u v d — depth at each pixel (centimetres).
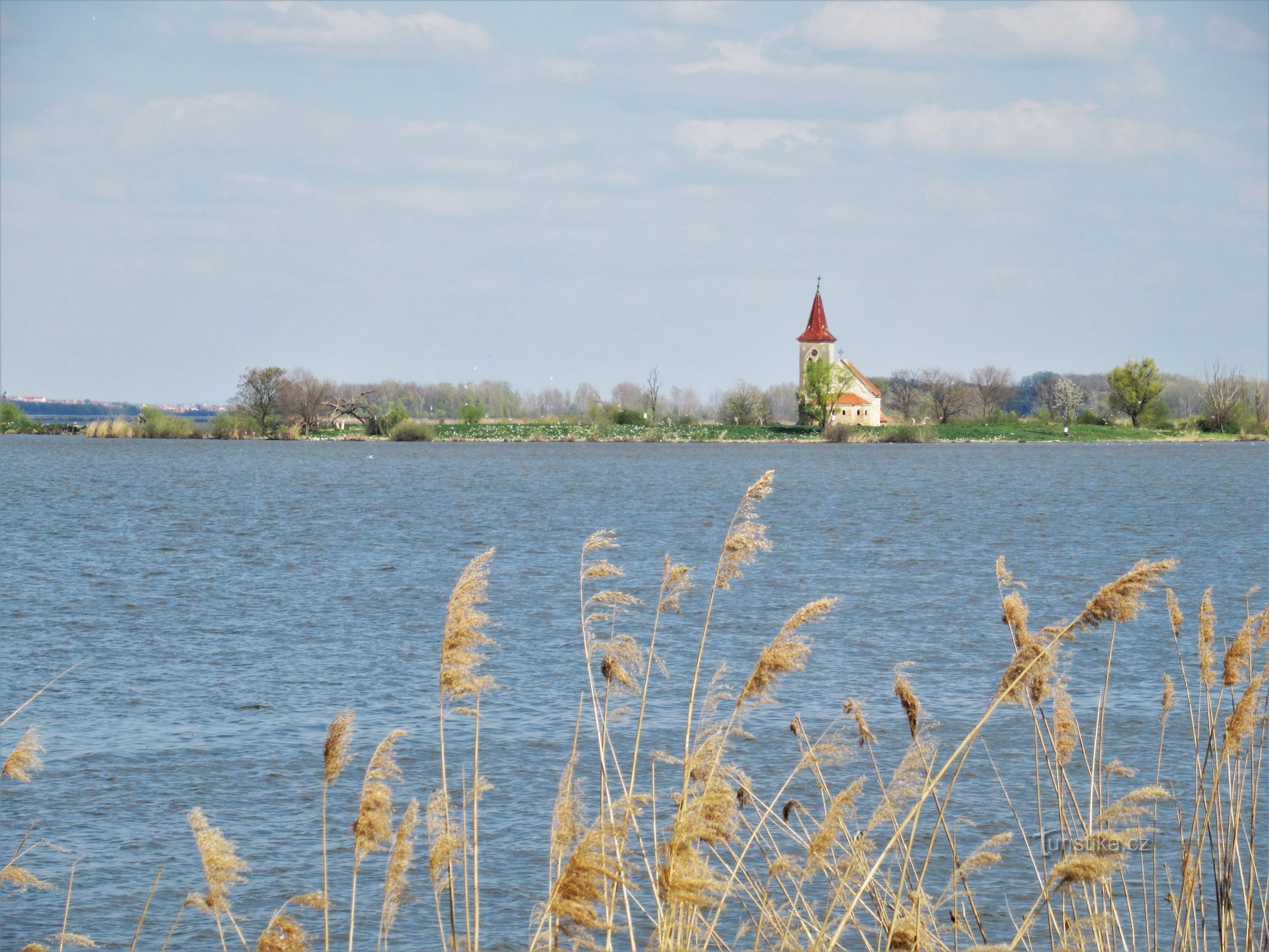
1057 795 2164
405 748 4150
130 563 9494
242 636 6369
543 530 12388
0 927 2831
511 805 3581
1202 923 1983
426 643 6194
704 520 13562
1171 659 5375
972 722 4400
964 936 2619
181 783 3803
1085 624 1642
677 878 1436
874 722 4409
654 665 5534
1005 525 12688
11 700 4856
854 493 17662
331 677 5341
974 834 3222
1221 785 3344
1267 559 9544
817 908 2509
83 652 5906
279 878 3116
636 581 8462
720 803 1470
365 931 2827
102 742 4244
